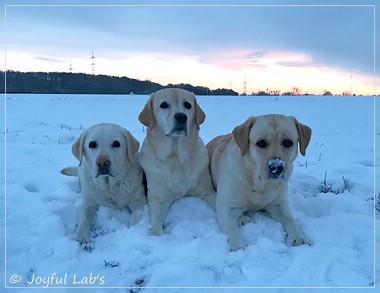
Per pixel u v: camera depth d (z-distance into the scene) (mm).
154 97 1188
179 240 1002
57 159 1894
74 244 980
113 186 1165
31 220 1136
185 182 1177
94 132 1137
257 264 875
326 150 2158
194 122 1204
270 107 5539
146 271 874
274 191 1067
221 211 1084
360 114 4398
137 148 1198
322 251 921
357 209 1171
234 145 1119
